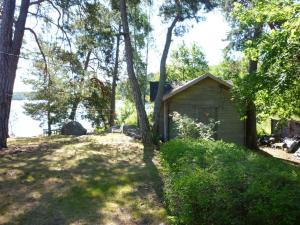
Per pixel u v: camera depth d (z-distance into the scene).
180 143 10.26
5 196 8.25
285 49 10.12
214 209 5.64
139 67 33.47
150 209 7.86
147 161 12.05
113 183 9.42
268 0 10.08
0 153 12.45
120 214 7.58
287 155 18.44
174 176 7.27
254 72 12.99
